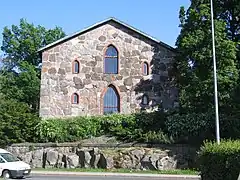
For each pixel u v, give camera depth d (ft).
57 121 114.93
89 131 114.01
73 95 123.65
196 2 111.24
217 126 82.07
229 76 103.24
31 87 178.81
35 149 111.14
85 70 125.08
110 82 124.98
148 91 124.77
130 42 126.93
